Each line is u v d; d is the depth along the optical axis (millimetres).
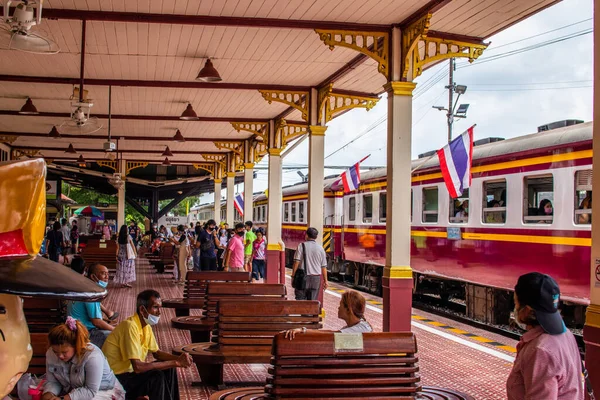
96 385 4387
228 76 12102
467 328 11062
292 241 24781
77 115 9547
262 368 7902
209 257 16172
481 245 12047
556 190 10094
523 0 7938
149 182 32969
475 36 9391
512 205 11164
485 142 13398
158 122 18156
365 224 17578
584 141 9570
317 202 12523
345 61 10828
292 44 9898
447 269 13312
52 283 1346
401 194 8992
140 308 5371
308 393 3969
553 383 2926
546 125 11656
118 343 5273
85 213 35219
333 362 4016
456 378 7438
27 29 6270
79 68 11727
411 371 4113
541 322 3021
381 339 4102
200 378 7074
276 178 16406
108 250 18719
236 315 6445
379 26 8938
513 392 3104
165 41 9867
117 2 8117
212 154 25688
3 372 1442
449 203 13320
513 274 11078
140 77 12383
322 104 12609
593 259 5160
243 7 8258
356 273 19188
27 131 20359
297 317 6516
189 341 9352
